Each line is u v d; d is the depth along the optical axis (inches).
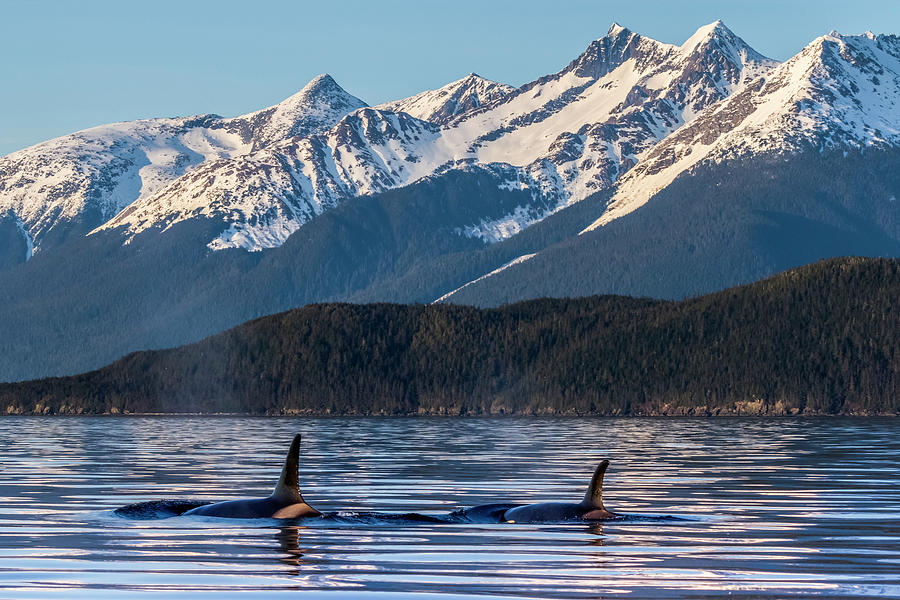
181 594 2027.6
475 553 2471.7
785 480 4778.5
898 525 3041.3
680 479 4854.8
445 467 5812.0
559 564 2343.8
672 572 2265.0
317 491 4261.8
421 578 2182.6
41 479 4852.4
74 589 2071.9
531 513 3036.4
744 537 2768.2
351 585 2112.5
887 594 2053.4
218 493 4136.3
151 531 2768.2
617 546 2586.1
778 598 2014.0
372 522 2903.5
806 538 2760.8
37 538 2689.5
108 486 4456.2
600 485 3132.4
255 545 2554.1
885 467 5713.6
